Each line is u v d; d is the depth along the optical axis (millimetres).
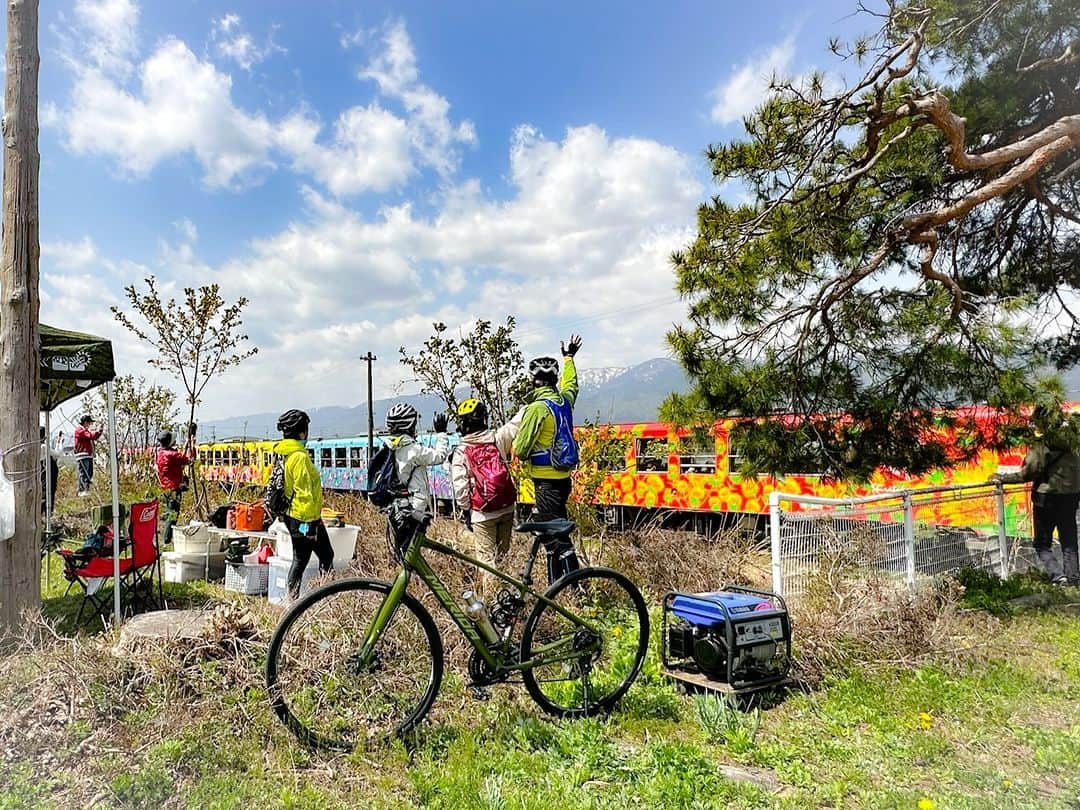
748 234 6570
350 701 3486
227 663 3760
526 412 4957
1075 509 7227
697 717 3928
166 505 10938
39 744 3195
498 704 3934
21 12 5062
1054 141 5875
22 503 4883
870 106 5969
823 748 3615
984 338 5781
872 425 6348
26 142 5047
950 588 6027
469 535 6250
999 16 6953
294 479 5602
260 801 2896
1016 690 4445
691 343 6570
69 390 8711
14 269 4957
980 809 3004
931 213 6059
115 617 5387
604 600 4895
